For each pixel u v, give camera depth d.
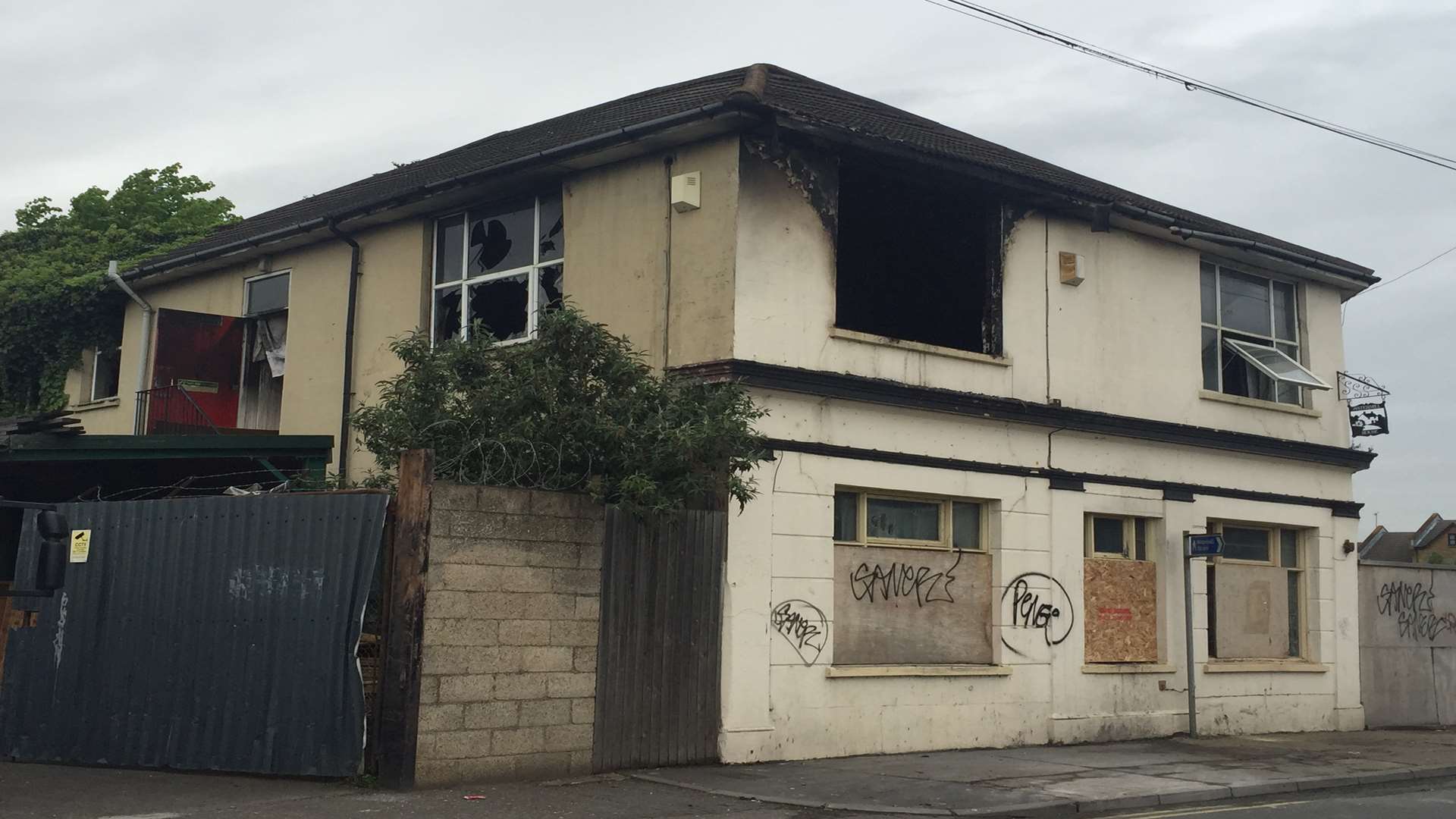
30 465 16.23
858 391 14.27
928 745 14.58
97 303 22.69
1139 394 17.47
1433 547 81.50
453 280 16.92
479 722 10.93
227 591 11.39
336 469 17.88
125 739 11.64
